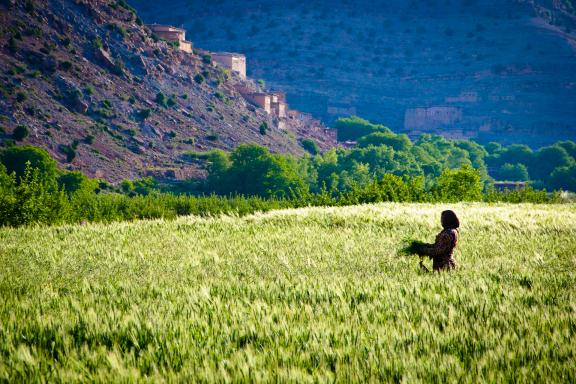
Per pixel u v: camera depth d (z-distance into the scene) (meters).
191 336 25.56
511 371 21.56
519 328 26.95
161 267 47.28
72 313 29.12
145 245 61.16
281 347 23.92
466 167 198.62
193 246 59.75
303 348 24.38
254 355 23.08
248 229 74.69
